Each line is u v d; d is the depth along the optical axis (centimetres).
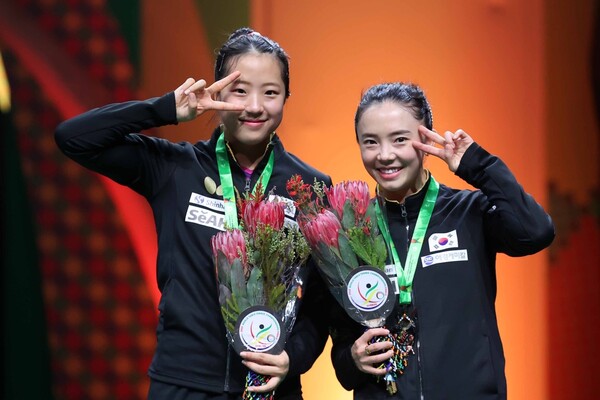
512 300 1797
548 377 1794
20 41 1694
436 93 1728
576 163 1781
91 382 1742
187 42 1698
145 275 1744
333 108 1712
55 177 1723
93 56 1702
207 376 952
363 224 956
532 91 1758
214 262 934
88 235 1738
